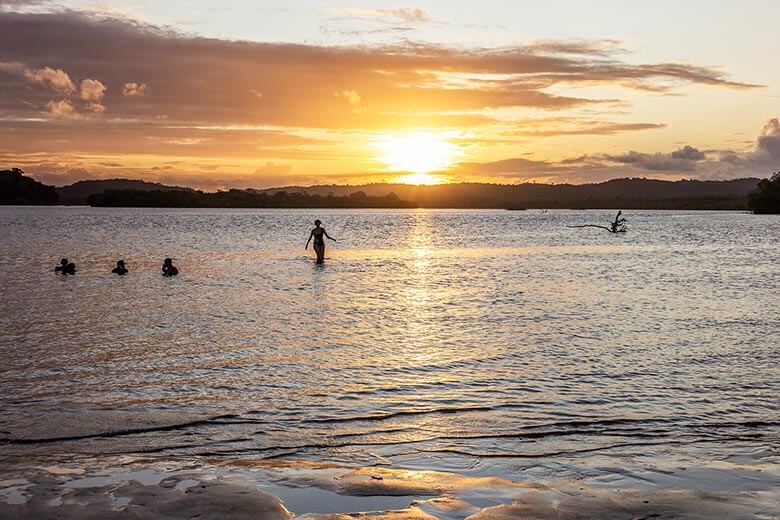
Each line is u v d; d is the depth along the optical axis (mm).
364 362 12961
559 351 13992
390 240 65688
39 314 18781
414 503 6262
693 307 20484
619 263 38250
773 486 6832
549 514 5957
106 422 9234
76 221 110125
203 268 34094
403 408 9984
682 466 7516
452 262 38969
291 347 14383
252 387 11148
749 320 17953
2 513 5852
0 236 64688
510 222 132875
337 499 6352
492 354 13695
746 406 10094
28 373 11992
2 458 7754
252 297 22781
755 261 39344
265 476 6996
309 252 46250
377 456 7949
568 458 7855
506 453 8062
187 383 11391
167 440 8531
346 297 22906
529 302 21734
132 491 6453
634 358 13289
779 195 178500
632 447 8305
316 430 8977
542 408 9992
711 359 13180
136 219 124062
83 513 5859
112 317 18312
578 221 138000
